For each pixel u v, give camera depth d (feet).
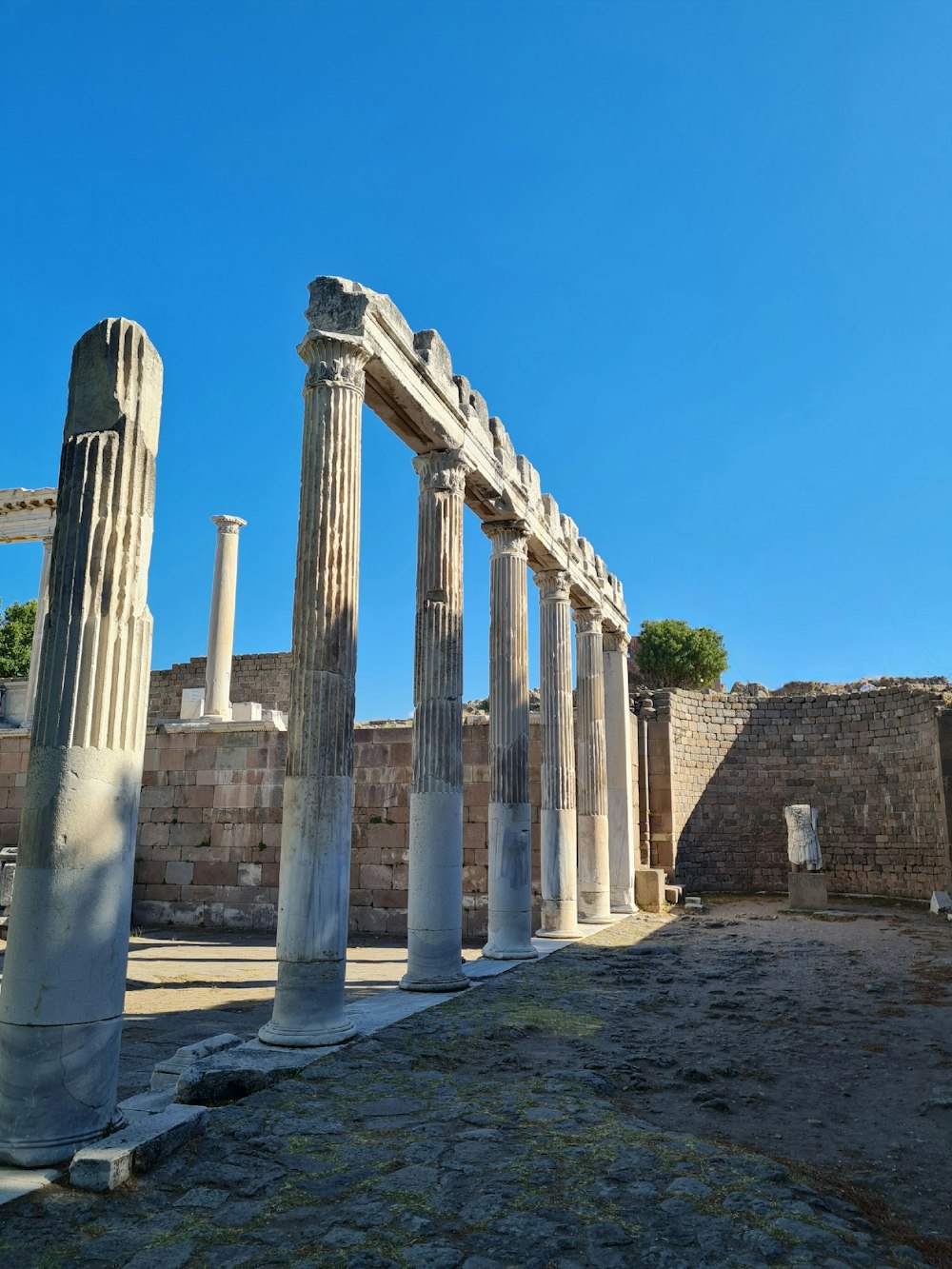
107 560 21.65
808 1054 30.55
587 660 72.49
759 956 52.85
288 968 30.76
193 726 75.41
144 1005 39.96
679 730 99.30
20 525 94.84
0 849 74.02
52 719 20.61
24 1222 16.66
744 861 100.94
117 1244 15.92
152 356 23.43
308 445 35.12
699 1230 16.34
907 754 94.17
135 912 74.02
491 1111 23.44
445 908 41.42
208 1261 15.30
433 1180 18.78
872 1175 20.25
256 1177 19.01
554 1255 15.49
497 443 52.65
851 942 59.31
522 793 51.78
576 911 63.10
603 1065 28.53
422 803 42.19
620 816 77.36
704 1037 32.83
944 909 77.87
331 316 36.22
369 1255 15.43
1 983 20.01
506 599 53.83
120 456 22.30
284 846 32.01
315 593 33.47
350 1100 24.36
